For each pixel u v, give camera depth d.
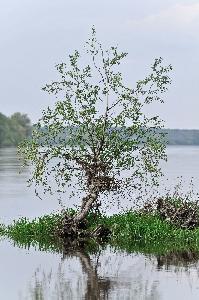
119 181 32.97
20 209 45.72
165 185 65.88
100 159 32.47
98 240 30.81
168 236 30.88
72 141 32.66
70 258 26.09
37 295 19.66
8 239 31.17
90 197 32.16
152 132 32.97
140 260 25.58
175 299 19.16
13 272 23.16
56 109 32.44
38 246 29.11
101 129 32.47
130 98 32.81
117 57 32.81
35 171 32.06
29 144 32.12
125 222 32.38
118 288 20.58
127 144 32.59
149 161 32.91
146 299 19.14
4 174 94.62
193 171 102.31
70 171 32.94
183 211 33.84
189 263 24.88
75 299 19.19
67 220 31.69
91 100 32.69
